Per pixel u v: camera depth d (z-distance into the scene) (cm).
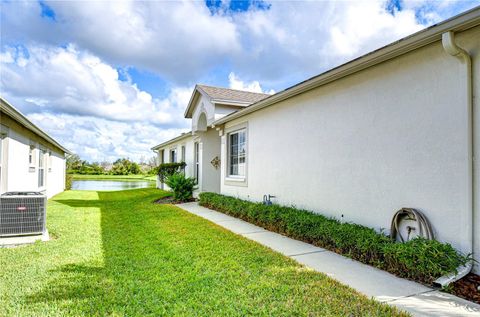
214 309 304
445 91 396
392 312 290
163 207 1085
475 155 366
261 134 866
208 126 1238
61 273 405
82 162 5188
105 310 303
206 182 1305
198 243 562
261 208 729
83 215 903
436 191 405
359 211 530
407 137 446
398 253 386
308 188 667
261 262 448
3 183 772
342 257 475
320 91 633
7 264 440
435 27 369
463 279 355
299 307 305
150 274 403
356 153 538
